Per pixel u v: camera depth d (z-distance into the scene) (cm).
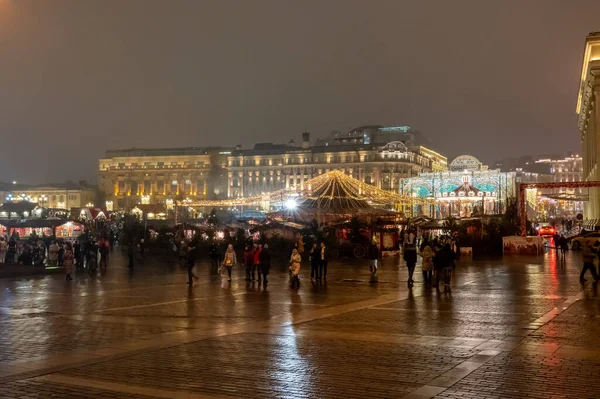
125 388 956
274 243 4981
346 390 938
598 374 1018
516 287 2545
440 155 17162
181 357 1191
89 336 1461
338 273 3456
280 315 1806
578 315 1711
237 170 15412
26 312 1930
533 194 9869
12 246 4116
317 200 5850
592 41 6556
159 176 17100
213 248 3888
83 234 6209
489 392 914
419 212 10212
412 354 1204
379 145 14238
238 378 1017
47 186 17688
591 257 2666
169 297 2355
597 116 6262
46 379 1021
